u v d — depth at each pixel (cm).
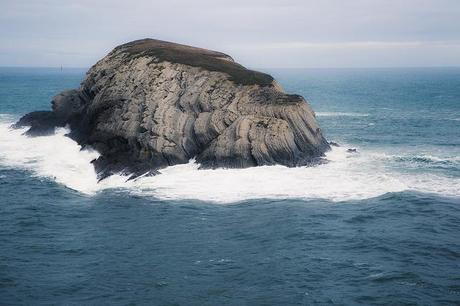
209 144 5672
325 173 5356
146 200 4706
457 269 3247
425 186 4978
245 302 2894
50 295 3000
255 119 5591
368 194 4769
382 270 3247
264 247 3656
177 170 5484
